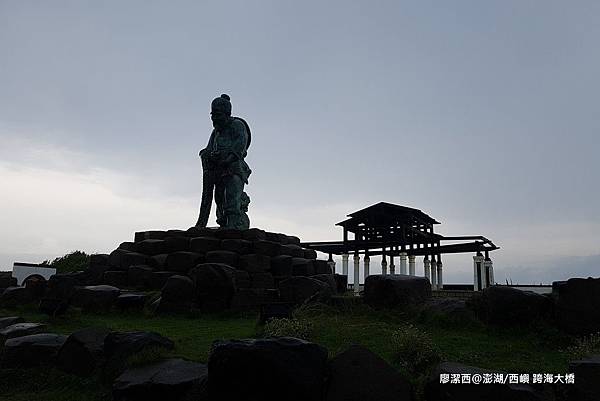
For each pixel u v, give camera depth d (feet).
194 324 45.27
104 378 29.35
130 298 52.13
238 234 67.67
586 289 33.68
